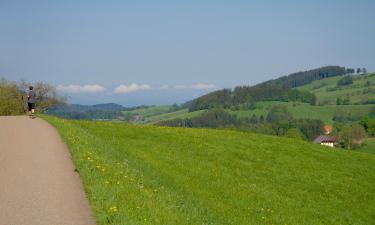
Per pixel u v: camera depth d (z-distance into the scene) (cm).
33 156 2245
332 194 3791
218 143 4653
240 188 3288
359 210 3584
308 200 3497
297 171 4234
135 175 2217
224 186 3247
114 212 1395
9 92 10225
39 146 2545
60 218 1345
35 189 1644
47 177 1830
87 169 1955
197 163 3716
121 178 1958
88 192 1630
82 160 2122
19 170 1930
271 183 3706
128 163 2817
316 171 4378
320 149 5403
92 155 2312
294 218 2955
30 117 4475
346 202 3703
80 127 4191
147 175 2653
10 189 1631
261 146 4891
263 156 4512
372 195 4016
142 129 4797
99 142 3262
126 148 3716
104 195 1582
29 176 1833
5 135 2948
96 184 1717
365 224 3300
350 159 5225
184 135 4769
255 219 2714
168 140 4412
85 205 1483
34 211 1398
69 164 2097
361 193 4006
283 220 2852
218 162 3944
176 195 2217
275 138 5509
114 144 3797
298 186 3819
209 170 3581
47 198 1540
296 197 3506
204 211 2250
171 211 1655
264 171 4016
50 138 2870
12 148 2456
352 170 4728
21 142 2672
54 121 3969
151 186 2091
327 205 3488
